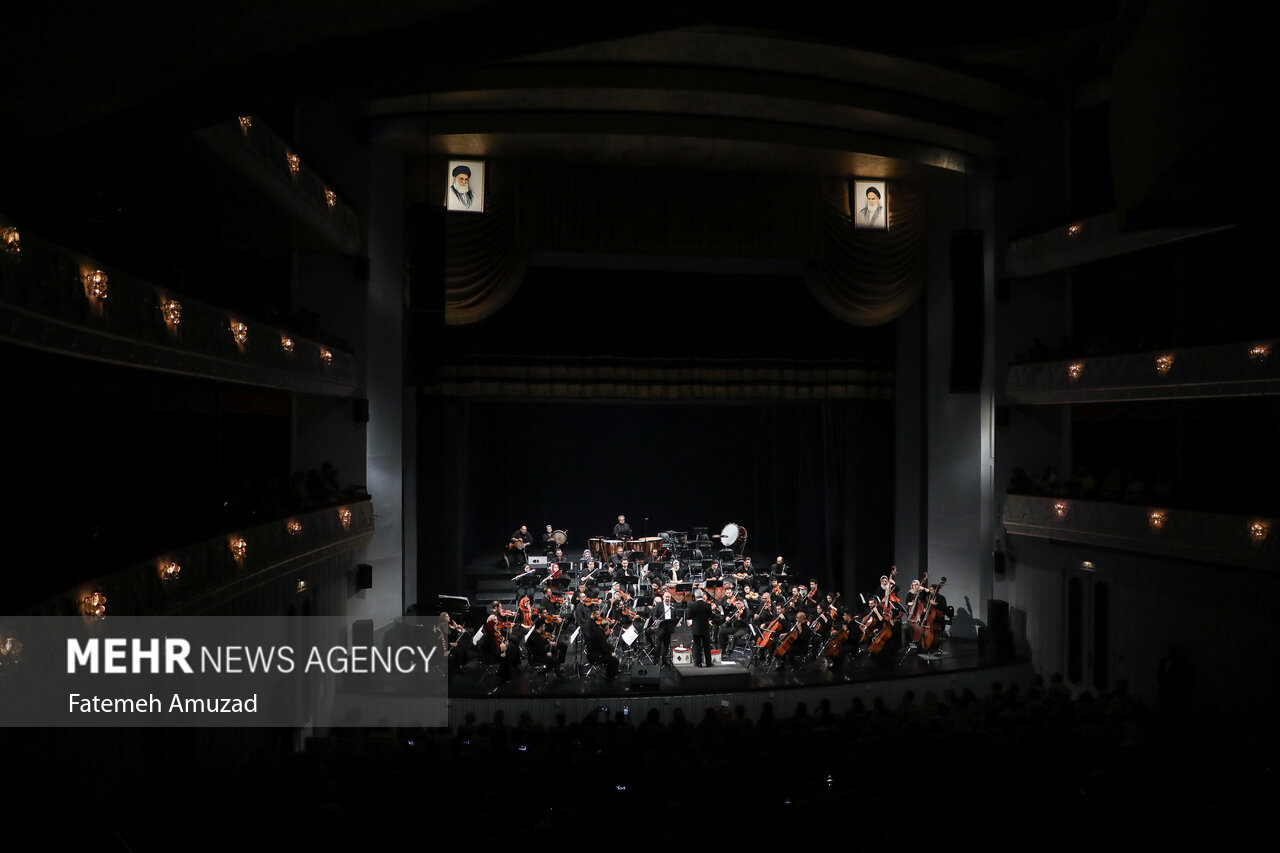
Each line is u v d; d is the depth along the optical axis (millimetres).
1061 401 21500
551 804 10102
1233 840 8844
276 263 20484
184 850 9047
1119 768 10766
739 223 24188
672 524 32969
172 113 5656
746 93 20062
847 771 11000
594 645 18984
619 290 26016
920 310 26031
